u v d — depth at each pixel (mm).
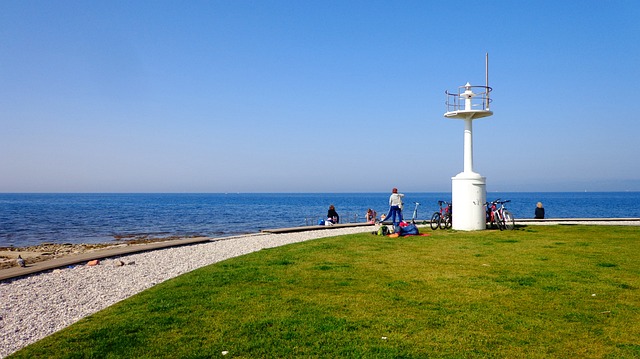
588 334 5805
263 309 6980
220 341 5672
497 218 18594
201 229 38312
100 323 6551
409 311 6793
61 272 11047
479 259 11234
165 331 6078
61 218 54781
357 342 5578
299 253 12773
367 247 13781
